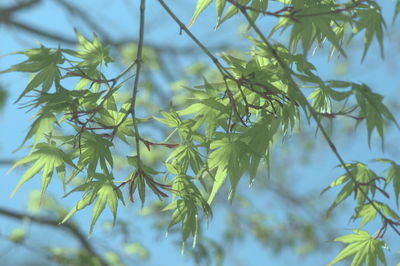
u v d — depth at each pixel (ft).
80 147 5.94
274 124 6.00
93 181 6.01
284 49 5.95
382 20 5.90
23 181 5.97
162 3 5.95
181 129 6.08
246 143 6.05
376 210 6.11
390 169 6.09
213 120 6.05
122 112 6.06
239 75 5.99
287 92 5.94
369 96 5.89
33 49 5.98
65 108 5.96
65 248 12.33
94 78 5.98
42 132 5.89
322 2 6.01
